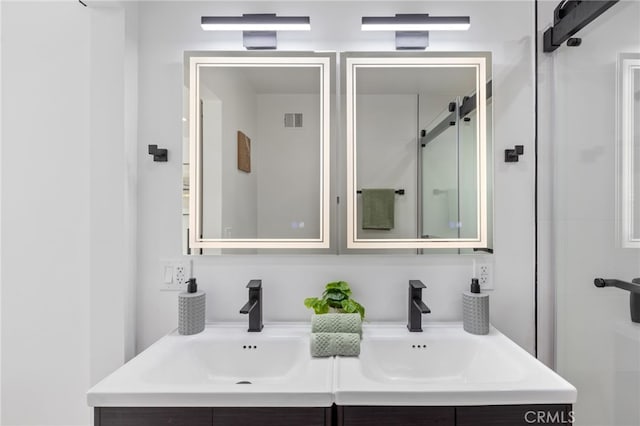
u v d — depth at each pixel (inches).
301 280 53.7
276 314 53.7
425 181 53.6
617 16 36.9
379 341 47.4
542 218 52.2
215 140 53.7
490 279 53.4
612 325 38.0
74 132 52.1
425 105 53.6
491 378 42.7
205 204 53.6
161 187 53.6
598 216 40.4
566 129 47.9
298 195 53.9
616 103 37.0
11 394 52.7
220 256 53.7
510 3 53.7
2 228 52.6
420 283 49.6
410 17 50.9
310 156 54.0
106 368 49.8
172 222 53.6
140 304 53.5
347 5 54.1
